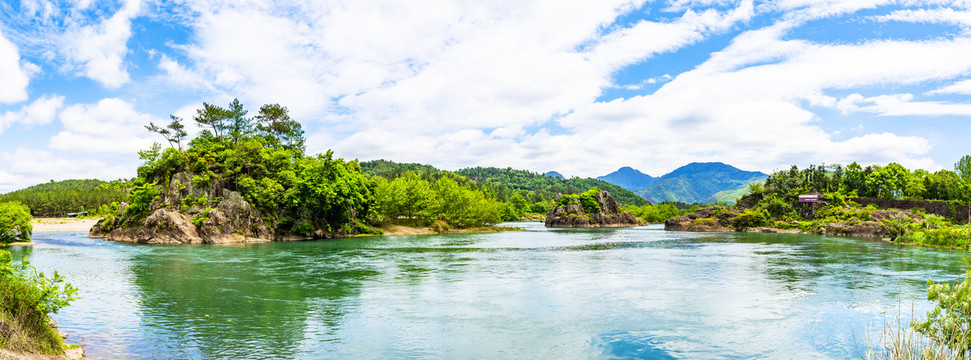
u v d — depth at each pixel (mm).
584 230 156625
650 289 37406
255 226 97062
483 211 155000
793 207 155875
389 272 46781
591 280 41781
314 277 43375
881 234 108375
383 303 32188
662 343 23484
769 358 21344
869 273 45938
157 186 101750
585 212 196625
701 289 37406
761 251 70812
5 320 17422
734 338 24328
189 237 87562
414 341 23703
